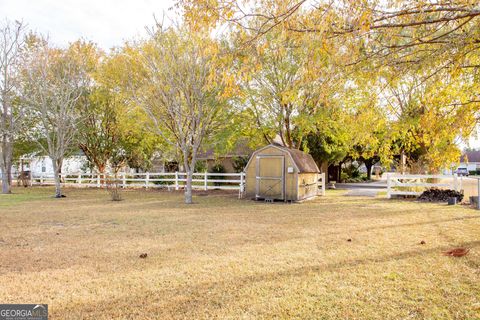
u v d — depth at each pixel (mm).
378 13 4180
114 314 3826
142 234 8078
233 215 11273
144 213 11867
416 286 4496
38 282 4832
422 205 13688
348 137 17297
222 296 4270
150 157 28078
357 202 15273
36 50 20359
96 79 24250
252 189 17234
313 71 4969
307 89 10133
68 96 20047
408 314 3711
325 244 6875
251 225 9242
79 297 4305
